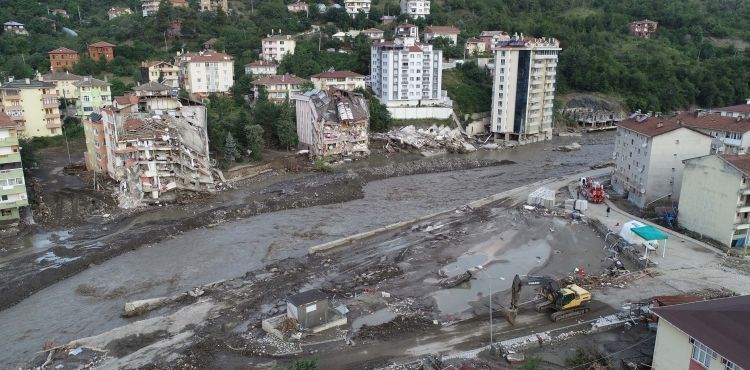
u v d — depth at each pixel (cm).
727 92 19175
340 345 4741
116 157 9006
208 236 7850
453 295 5772
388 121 14500
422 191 10350
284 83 14500
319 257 6969
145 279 6431
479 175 11631
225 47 17562
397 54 14975
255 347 4719
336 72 15400
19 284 6112
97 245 7269
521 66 14612
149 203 8944
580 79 18125
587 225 7969
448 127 14962
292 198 9550
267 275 6394
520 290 5600
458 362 4406
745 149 8612
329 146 12462
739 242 6938
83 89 12838
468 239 7475
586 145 15100
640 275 6094
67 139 12231
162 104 9688
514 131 15162
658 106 18262
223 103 13675
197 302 5703
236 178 10612
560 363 4403
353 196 9906
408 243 7394
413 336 4897
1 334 5247
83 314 5625
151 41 18112
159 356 4625
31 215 7969
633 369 4284
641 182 8612
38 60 15838
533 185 10181
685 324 3794
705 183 7162
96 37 17962
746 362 3312
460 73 17188
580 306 5197
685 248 6869
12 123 7462
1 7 18275
